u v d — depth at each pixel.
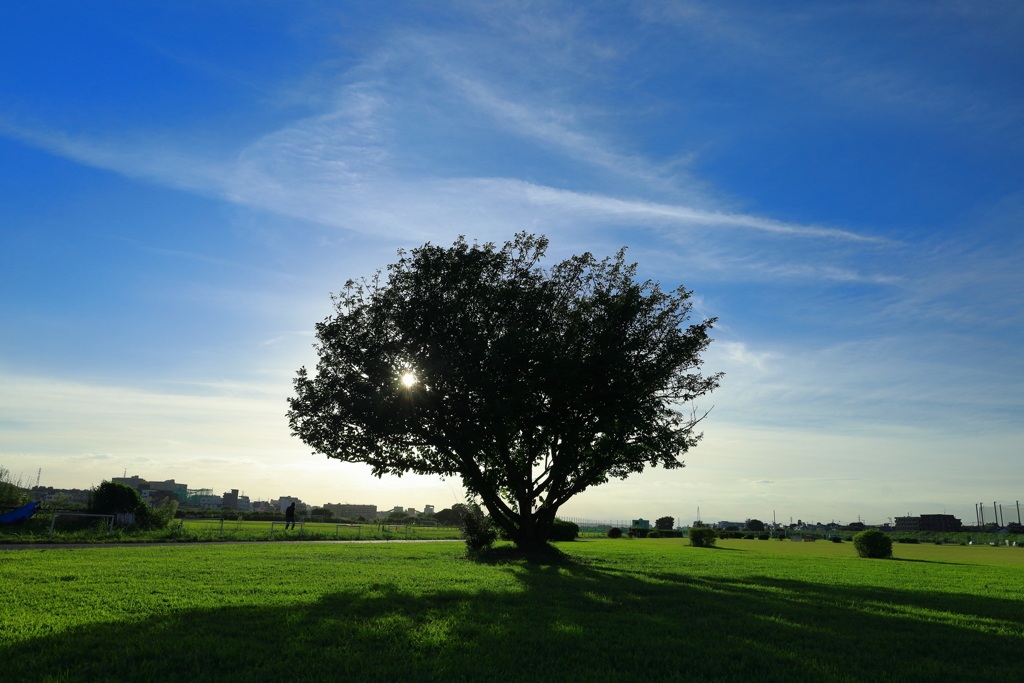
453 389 22.12
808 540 82.19
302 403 23.28
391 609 10.64
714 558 28.92
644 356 23.45
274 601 11.08
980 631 10.58
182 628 8.68
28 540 23.83
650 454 25.25
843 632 10.16
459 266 22.59
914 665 8.05
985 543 89.38
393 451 24.69
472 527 27.25
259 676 6.71
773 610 12.10
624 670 7.46
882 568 25.25
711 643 8.95
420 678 6.83
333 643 8.19
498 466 25.27
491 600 12.05
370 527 47.88
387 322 23.20
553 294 23.55
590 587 14.70
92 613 9.54
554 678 7.02
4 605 9.96
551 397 21.97
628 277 24.95
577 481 25.75
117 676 6.61
